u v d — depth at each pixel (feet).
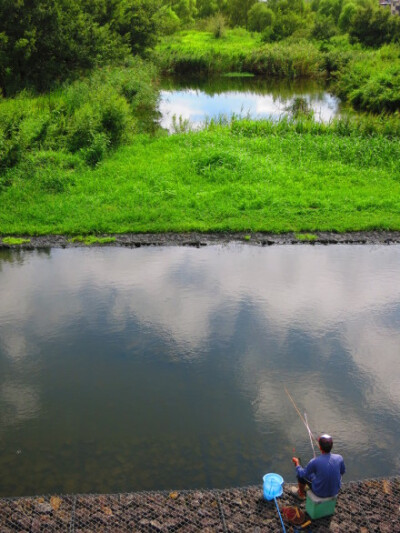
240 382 27.84
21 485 21.31
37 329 32.32
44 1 97.50
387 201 53.01
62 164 59.82
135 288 37.65
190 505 19.89
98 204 52.08
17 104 75.15
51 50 100.37
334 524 19.13
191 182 57.82
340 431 24.50
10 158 57.57
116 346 30.73
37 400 26.22
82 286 37.88
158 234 47.16
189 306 35.22
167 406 26.00
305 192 55.36
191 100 117.08
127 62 121.80
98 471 22.08
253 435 24.21
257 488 20.77
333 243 46.09
